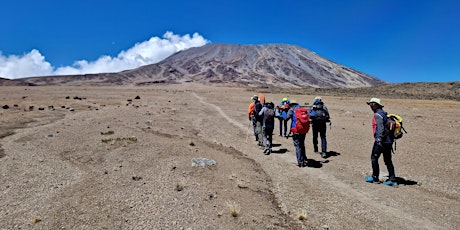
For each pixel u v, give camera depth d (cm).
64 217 593
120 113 2427
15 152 1084
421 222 616
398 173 951
